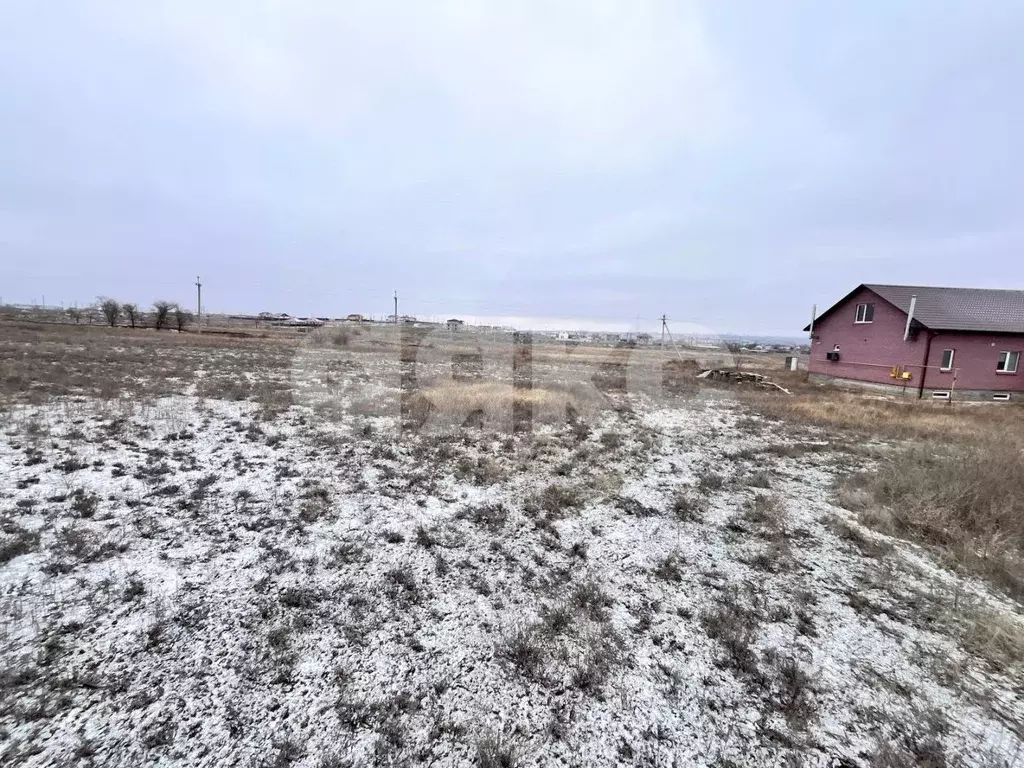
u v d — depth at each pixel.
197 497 4.31
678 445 7.55
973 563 3.73
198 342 20.84
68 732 1.86
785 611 3.03
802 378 20.61
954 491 4.94
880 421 10.07
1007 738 2.09
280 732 1.93
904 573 3.60
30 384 8.73
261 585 3.00
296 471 5.25
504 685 2.28
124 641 2.39
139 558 3.21
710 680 2.38
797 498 5.22
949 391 15.19
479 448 6.65
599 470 5.94
